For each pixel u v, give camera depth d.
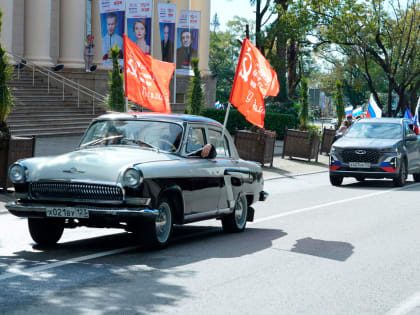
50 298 5.94
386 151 19.22
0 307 5.59
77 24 34.72
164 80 14.60
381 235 10.48
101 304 5.79
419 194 17.47
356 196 16.73
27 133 25.31
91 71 33.28
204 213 9.23
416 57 42.16
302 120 28.52
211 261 7.95
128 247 8.71
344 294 6.56
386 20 41.38
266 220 12.11
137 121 9.25
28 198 8.14
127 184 7.76
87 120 29.39
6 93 13.98
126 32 28.62
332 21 42.22
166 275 7.06
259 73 12.19
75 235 9.79
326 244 9.52
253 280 7.02
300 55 48.28
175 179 8.39
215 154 9.25
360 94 81.81
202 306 5.89
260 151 24.17
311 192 17.64
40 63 32.41
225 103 71.81
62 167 8.07
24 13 33.41
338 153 19.50
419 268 7.98
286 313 5.78
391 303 6.27
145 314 5.54
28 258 7.82
